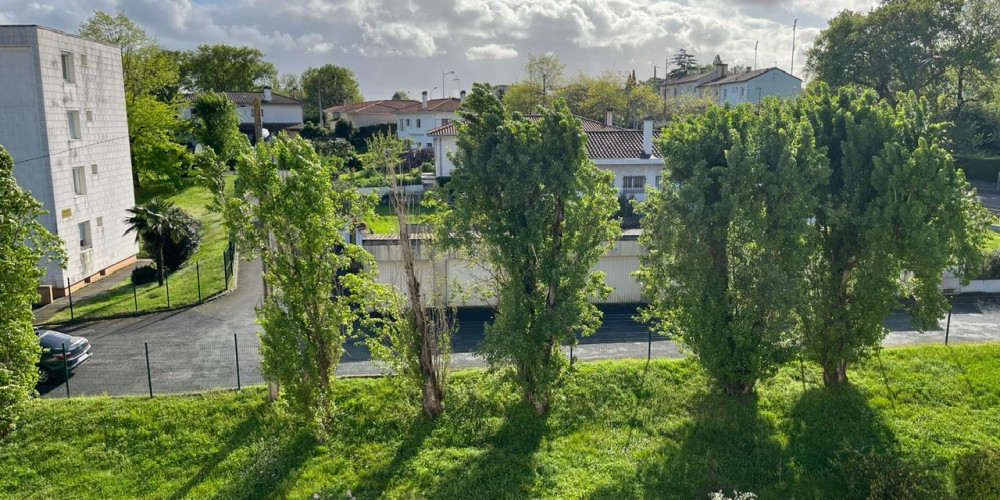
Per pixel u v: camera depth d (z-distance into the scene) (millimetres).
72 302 29109
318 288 16156
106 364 21828
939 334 24266
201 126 56719
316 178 15695
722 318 17375
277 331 15961
